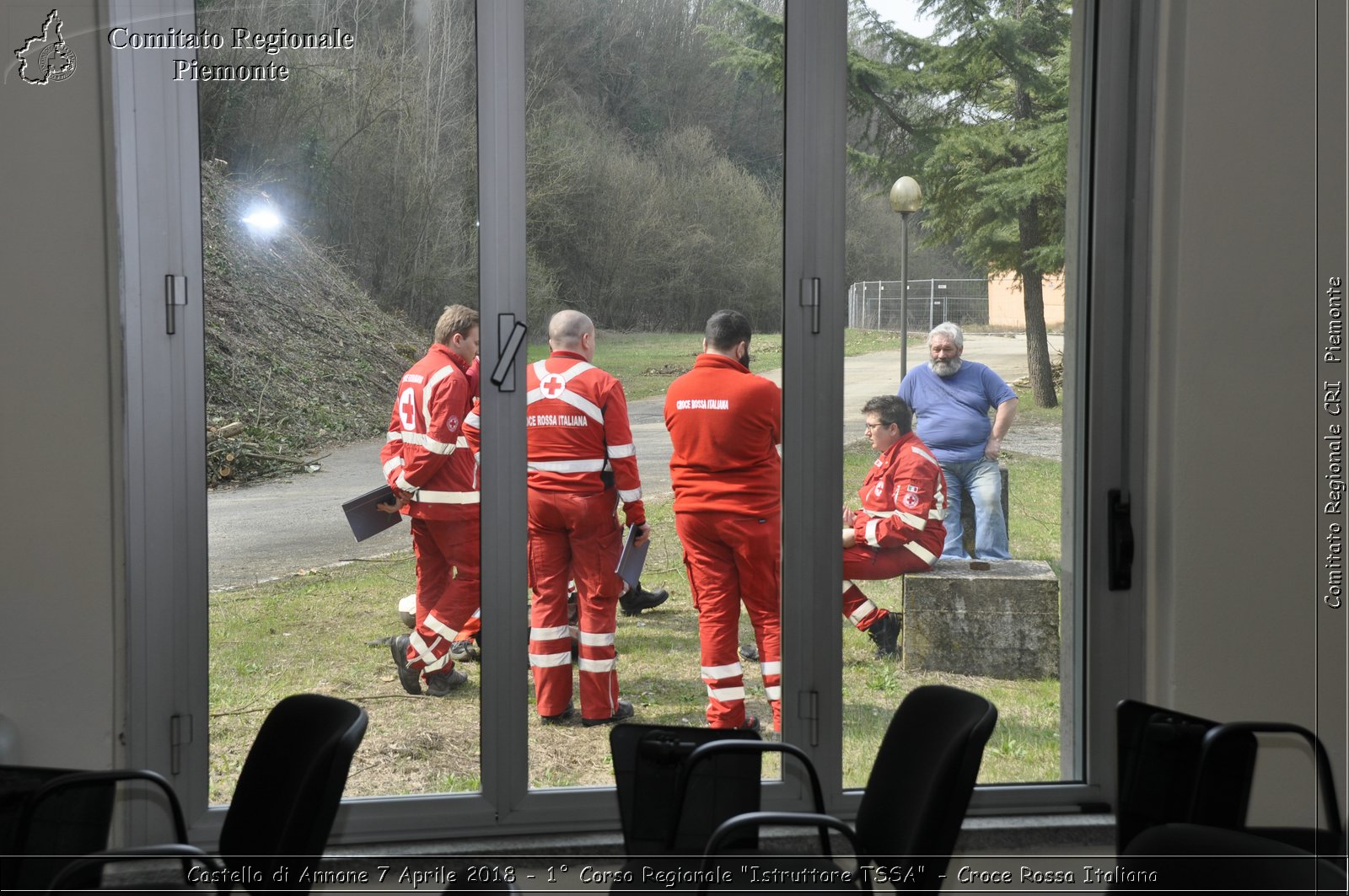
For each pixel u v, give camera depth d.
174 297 2.54
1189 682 2.73
